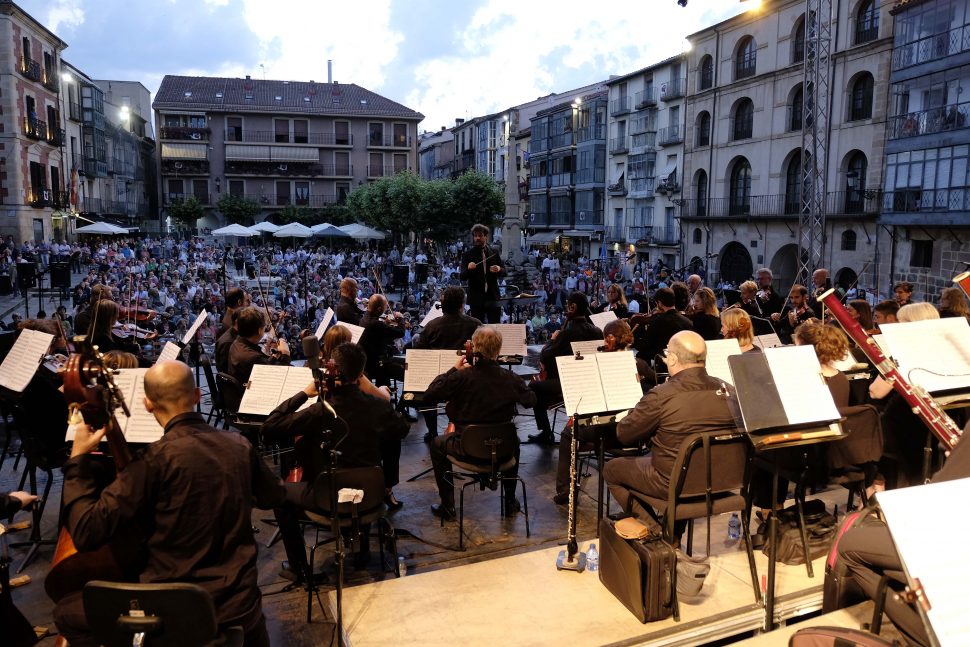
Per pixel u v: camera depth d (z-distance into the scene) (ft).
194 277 89.25
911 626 8.64
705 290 23.81
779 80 96.37
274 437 13.50
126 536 9.30
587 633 10.77
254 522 16.24
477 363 15.65
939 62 71.31
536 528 15.71
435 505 16.87
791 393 11.14
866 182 85.35
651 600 11.00
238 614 8.67
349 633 10.92
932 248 76.33
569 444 16.89
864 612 10.30
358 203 153.58
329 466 11.28
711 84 110.63
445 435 16.05
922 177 74.84
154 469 8.52
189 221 177.68
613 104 140.36
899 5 75.82
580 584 12.33
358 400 13.09
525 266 120.57
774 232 98.58
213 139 183.73
